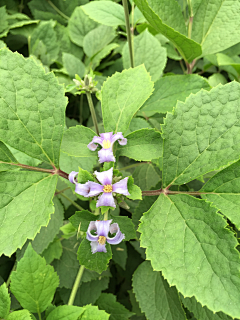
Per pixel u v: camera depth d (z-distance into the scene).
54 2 0.34
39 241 0.22
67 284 0.23
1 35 0.30
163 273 0.12
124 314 0.23
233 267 0.11
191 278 0.11
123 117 0.16
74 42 0.31
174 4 0.21
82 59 0.32
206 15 0.22
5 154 0.14
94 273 0.23
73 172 0.13
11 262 0.24
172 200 0.14
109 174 0.12
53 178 0.15
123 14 0.22
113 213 0.23
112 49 0.30
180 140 0.14
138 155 0.15
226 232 0.12
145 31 0.26
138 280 0.21
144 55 0.25
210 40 0.22
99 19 0.22
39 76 0.14
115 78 0.16
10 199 0.14
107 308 0.23
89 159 0.18
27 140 0.15
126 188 0.12
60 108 0.15
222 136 0.14
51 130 0.15
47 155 0.15
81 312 0.15
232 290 0.11
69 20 0.31
